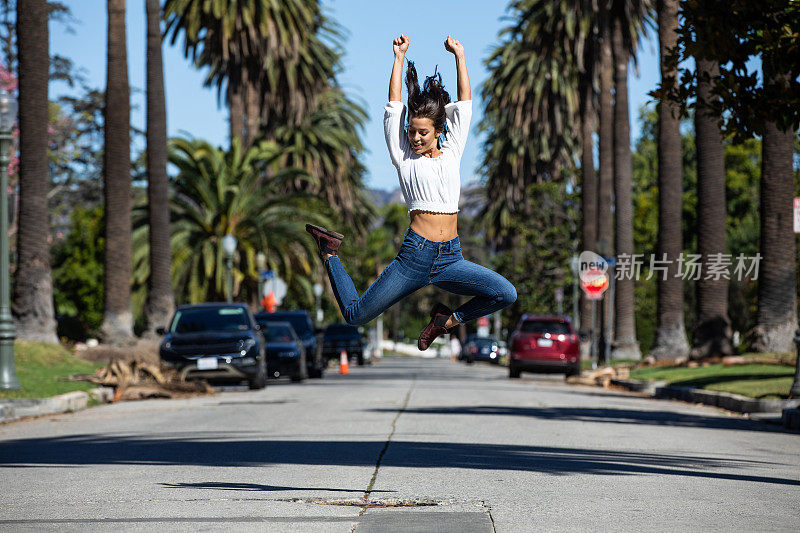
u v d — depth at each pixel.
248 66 46.78
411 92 5.73
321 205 55.50
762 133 12.47
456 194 5.65
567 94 54.91
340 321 73.12
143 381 20.72
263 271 39.91
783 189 24.67
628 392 24.50
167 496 7.31
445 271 5.65
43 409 15.85
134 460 9.62
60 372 21.70
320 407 16.97
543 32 48.59
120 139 28.61
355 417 14.66
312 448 10.45
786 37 11.40
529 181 64.19
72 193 66.44
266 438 11.56
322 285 57.88
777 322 24.88
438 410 16.20
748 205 66.25
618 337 40.97
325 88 58.47
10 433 12.88
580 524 6.10
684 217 69.19
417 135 5.65
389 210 116.38
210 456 9.84
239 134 46.75
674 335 30.94
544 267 55.16
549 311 55.41
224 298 44.31
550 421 14.23
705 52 12.05
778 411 16.47
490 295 5.63
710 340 27.12
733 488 7.77
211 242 43.00
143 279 40.53
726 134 12.80
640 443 11.29
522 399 19.77
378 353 100.44
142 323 46.66
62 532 5.92
